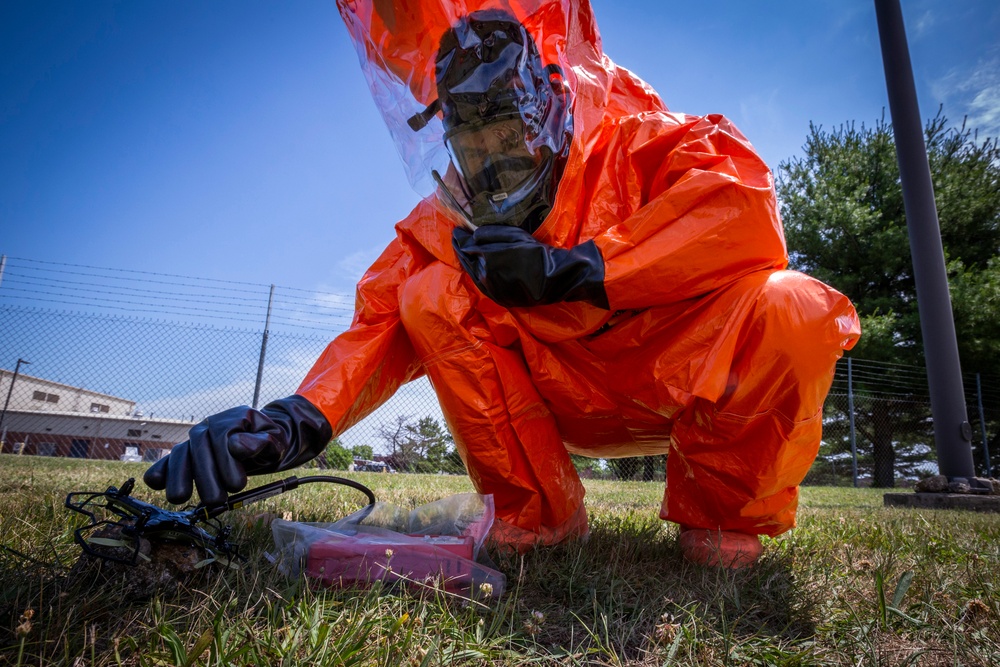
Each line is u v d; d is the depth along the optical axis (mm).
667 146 1961
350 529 1828
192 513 1613
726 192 1742
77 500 2561
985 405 14430
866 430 16156
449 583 1564
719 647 1343
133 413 17188
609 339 1966
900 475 16703
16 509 2283
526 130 1733
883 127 16562
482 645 1254
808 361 1709
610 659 1282
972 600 1620
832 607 1648
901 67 7258
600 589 1655
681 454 2000
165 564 1440
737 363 1795
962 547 2631
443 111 1801
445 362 1974
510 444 2039
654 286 1751
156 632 1162
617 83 2223
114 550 1428
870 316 14430
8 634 1176
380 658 1149
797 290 1733
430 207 2107
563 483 2119
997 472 16125
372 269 2268
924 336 7195
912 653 1344
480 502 1896
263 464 1604
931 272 7129
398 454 10133
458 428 2029
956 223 15422
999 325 13992
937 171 15750
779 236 1813
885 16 7359
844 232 15500
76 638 1152
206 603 1292
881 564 2051
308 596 1408
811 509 4688
